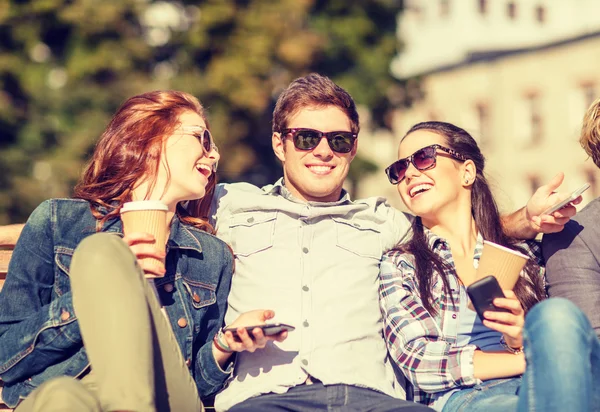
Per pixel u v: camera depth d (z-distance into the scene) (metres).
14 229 4.14
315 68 21.81
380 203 4.22
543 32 47.09
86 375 3.47
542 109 34.94
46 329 3.38
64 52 20.88
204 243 3.86
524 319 3.30
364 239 4.00
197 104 3.94
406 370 3.72
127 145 3.73
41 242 3.60
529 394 2.99
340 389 3.63
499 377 3.61
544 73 34.81
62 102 20.11
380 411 3.47
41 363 3.45
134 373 2.79
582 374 2.93
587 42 33.06
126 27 20.84
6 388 3.54
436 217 4.15
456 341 3.86
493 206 4.18
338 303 3.81
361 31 22.41
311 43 20.73
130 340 2.82
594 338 3.04
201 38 19.98
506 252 3.33
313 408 3.58
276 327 3.37
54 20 20.77
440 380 3.64
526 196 35.78
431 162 4.11
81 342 3.45
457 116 38.44
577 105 33.66
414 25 45.78
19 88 21.12
